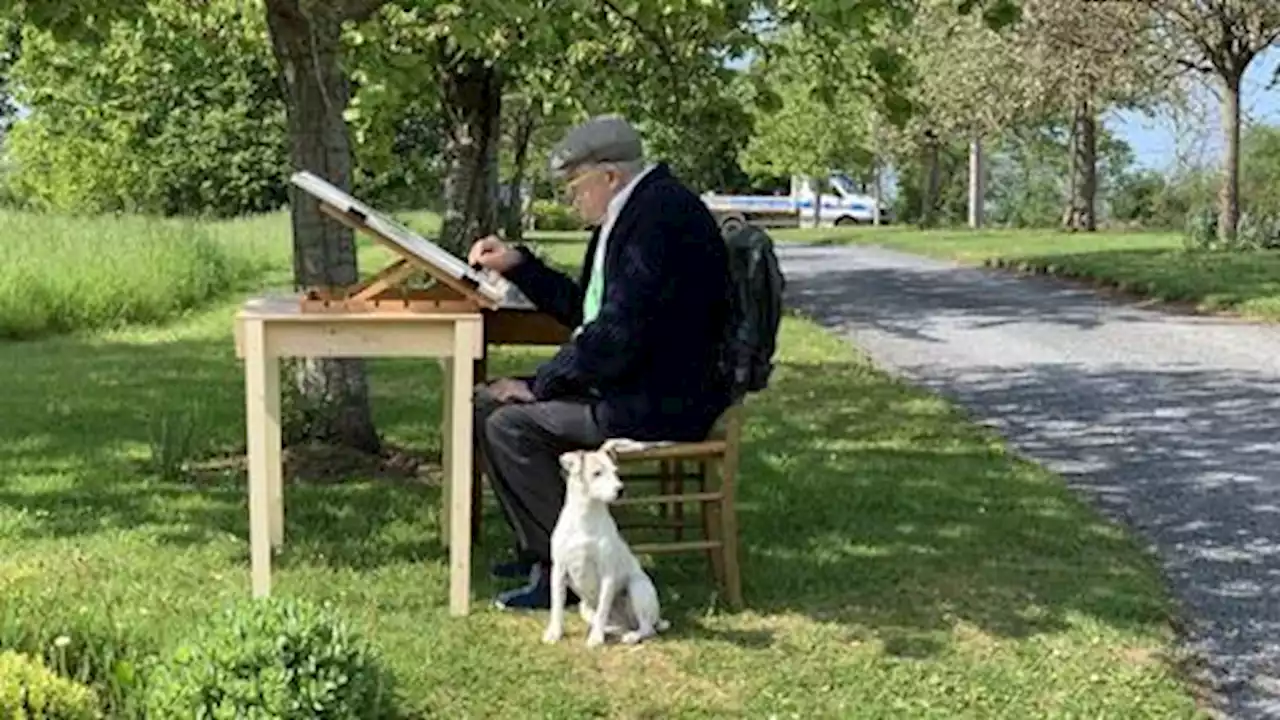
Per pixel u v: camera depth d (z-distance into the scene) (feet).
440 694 14.20
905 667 15.30
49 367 39.37
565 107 36.63
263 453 16.49
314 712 12.06
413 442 26.86
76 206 128.98
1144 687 14.90
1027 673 15.23
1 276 48.80
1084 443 28.71
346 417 24.80
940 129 115.44
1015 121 107.55
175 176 139.95
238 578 17.80
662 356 16.67
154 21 30.68
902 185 201.26
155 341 47.06
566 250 107.76
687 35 29.48
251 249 80.79
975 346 45.19
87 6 23.16
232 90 139.95
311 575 17.98
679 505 19.72
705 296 16.71
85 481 23.31
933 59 97.35
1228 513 22.86
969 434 28.84
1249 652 16.46
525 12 22.53
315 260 23.76
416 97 30.94
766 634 16.24
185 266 59.31
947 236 119.65
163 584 17.42
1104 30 84.02
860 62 29.94
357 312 16.49
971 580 18.47
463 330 16.35
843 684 14.79
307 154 23.75
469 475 16.60
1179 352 43.16
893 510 22.09
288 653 12.25
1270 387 36.04
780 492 23.08
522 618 16.63
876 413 31.30
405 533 20.25
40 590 16.49
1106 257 77.20
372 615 16.57
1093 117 114.42
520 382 17.57
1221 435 29.53
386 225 16.46
